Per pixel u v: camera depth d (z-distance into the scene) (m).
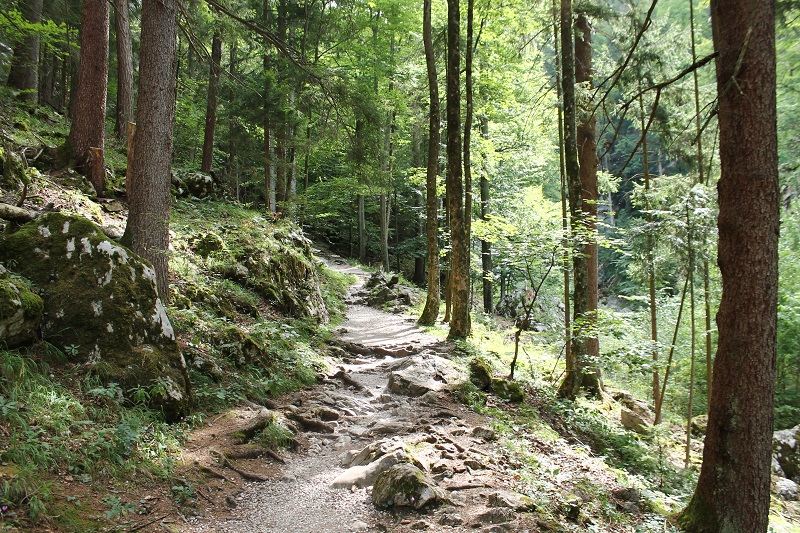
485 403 8.48
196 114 19.52
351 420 7.22
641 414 11.48
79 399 4.81
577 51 13.19
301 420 6.84
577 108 11.03
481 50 17.16
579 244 9.73
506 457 6.16
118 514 3.75
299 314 11.84
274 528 4.25
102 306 5.50
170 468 4.67
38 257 5.59
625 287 30.12
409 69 19.48
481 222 14.78
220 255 10.95
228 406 6.56
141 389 5.21
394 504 4.58
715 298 13.94
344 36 21.02
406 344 11.38
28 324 4.93
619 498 6.04
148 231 7.65
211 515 4.29
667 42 11.42
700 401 14.54
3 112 12.61
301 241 15.55
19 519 3.22
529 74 20.41
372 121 11.27
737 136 4.98
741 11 4.91
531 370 11.71
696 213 8.62
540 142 22.47
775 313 4.96
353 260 27.98
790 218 15.12
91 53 10.75
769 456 5.00
